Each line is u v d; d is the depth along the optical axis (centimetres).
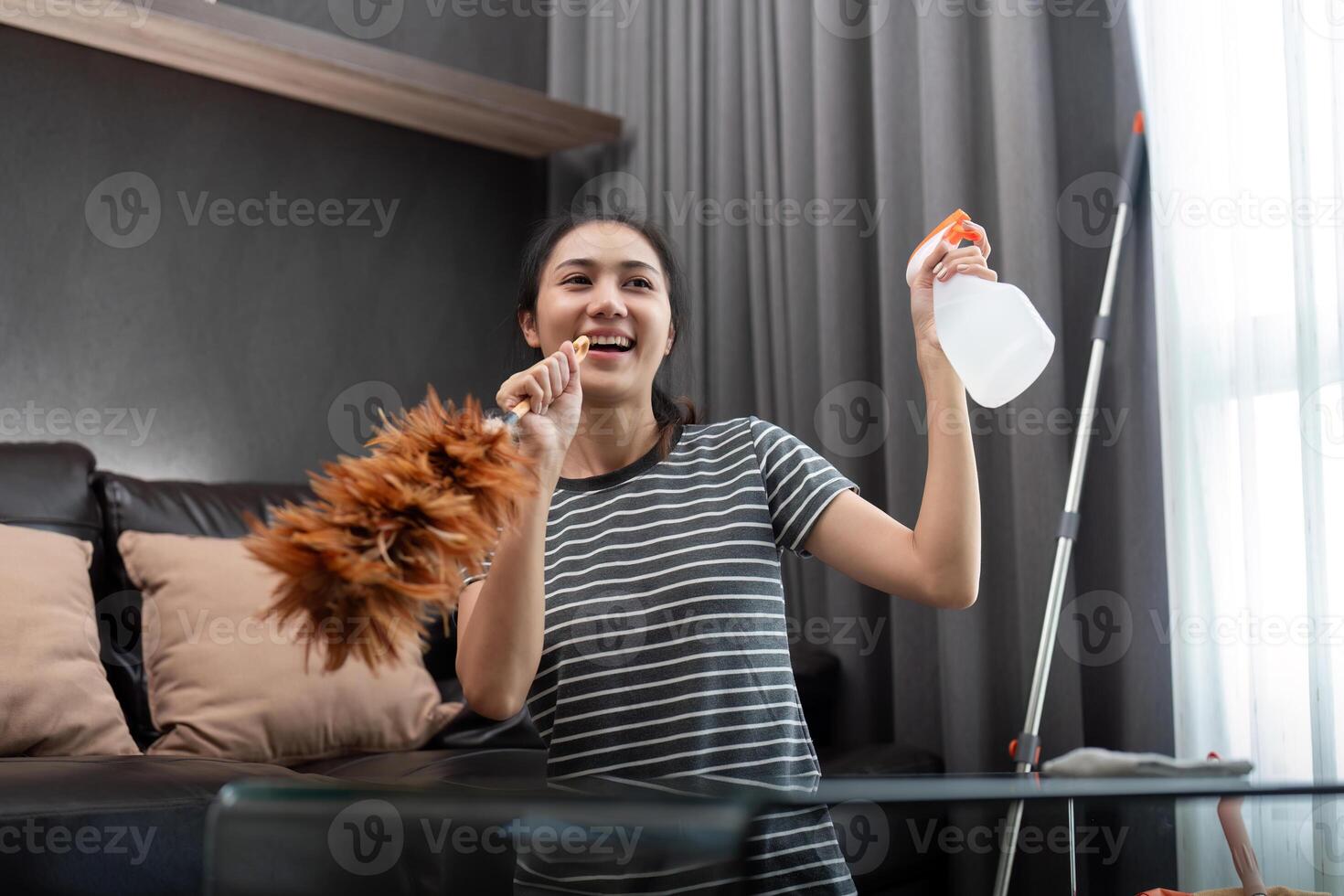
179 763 152
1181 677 207
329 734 208
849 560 117
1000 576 234
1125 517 219
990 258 241
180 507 232
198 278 277
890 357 249
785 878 59
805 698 245
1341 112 188
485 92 294
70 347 259
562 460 101
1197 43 213
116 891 129
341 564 62
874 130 257
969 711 229
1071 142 233
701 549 115
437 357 315
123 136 269
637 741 108
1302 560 194
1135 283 221
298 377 291
